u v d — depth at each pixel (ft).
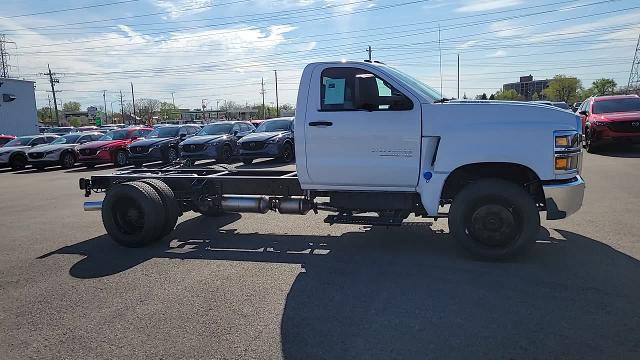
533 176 17.57
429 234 21.93
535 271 16.43
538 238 20.24
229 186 22.84
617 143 48.80
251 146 58.13
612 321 12.59
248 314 13.94
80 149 70.44
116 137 74.64
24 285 17.25
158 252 20.95
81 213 31.86
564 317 12.91
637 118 47.70
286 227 24.58
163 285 16.65
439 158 17.81
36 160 70.59
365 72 18.99
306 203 21.09
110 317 14.12
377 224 18.86
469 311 13.51
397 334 12.35
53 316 14.38
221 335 12.69
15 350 12.37
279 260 19.02
